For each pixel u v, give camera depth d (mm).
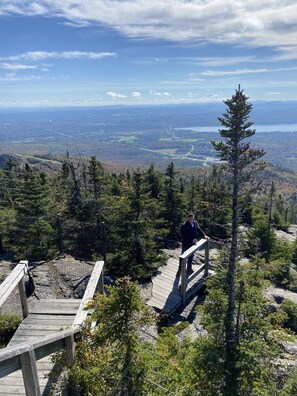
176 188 18406
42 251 13234
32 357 3678
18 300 8016
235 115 4691
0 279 9617
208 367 4633
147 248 11422
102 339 4086
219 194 5375
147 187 12398
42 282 9430
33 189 15180
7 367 3512
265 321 5059
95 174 17578
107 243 14000
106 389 3945
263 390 4527
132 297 4000
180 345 5699
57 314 6516
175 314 8820
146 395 3889
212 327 5070
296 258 20422
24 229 14375
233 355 4758
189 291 9508
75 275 10094
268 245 17781
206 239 10031
